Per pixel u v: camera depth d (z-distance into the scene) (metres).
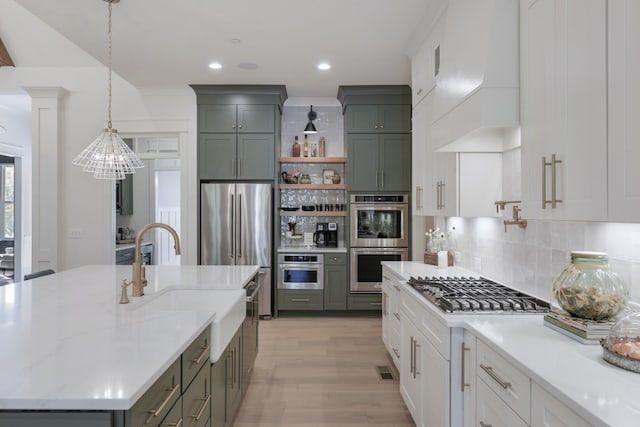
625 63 1.12
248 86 4.58
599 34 1.21
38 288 2.33
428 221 4.64
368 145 4.72
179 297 2.25
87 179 4.68
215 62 3.86
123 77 4.30
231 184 4.63
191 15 2.91
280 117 5.16
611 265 1.59
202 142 4.70
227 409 2.09
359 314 4.89
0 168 5.84
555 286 1.56
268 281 4.65
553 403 1.04
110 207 4.69
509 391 1.28
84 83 4.67
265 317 4.68
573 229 1.82
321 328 4.35
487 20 1.77
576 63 1.32
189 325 1.58
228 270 3.04
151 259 6.68
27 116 5.89
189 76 4.27
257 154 4.71
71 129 4.67
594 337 1.35
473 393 1.59
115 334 1.46
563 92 1.39
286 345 3.80
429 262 3.38
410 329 2.37
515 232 2.32
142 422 1.08
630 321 1.24
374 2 2.71
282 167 5.28
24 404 0.95
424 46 3.16
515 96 1.74
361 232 4.71
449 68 2.25
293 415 2.52
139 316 1.72
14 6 3.93
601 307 1.41
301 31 3.16
